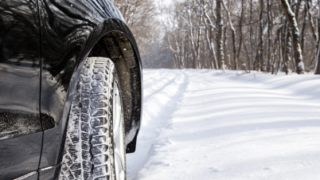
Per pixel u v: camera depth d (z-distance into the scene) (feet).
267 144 7.61
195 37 193.88
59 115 3.20
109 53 6.05
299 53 53.01
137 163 8.06
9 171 2.56
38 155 2.88
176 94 26.73
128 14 86.58
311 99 19.52
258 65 92.32
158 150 7.95
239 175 5.58
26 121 2.74
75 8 3.77
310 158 6.15
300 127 9.67
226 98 18.85
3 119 2.52
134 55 6.17
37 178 2.90
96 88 4.13
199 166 6.35
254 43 148.56
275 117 11.50
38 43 2.91
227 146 7.76
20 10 2.74
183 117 13.23
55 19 3.26
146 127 13.14
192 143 8.61
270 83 33.01
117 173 4.48
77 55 3.60
